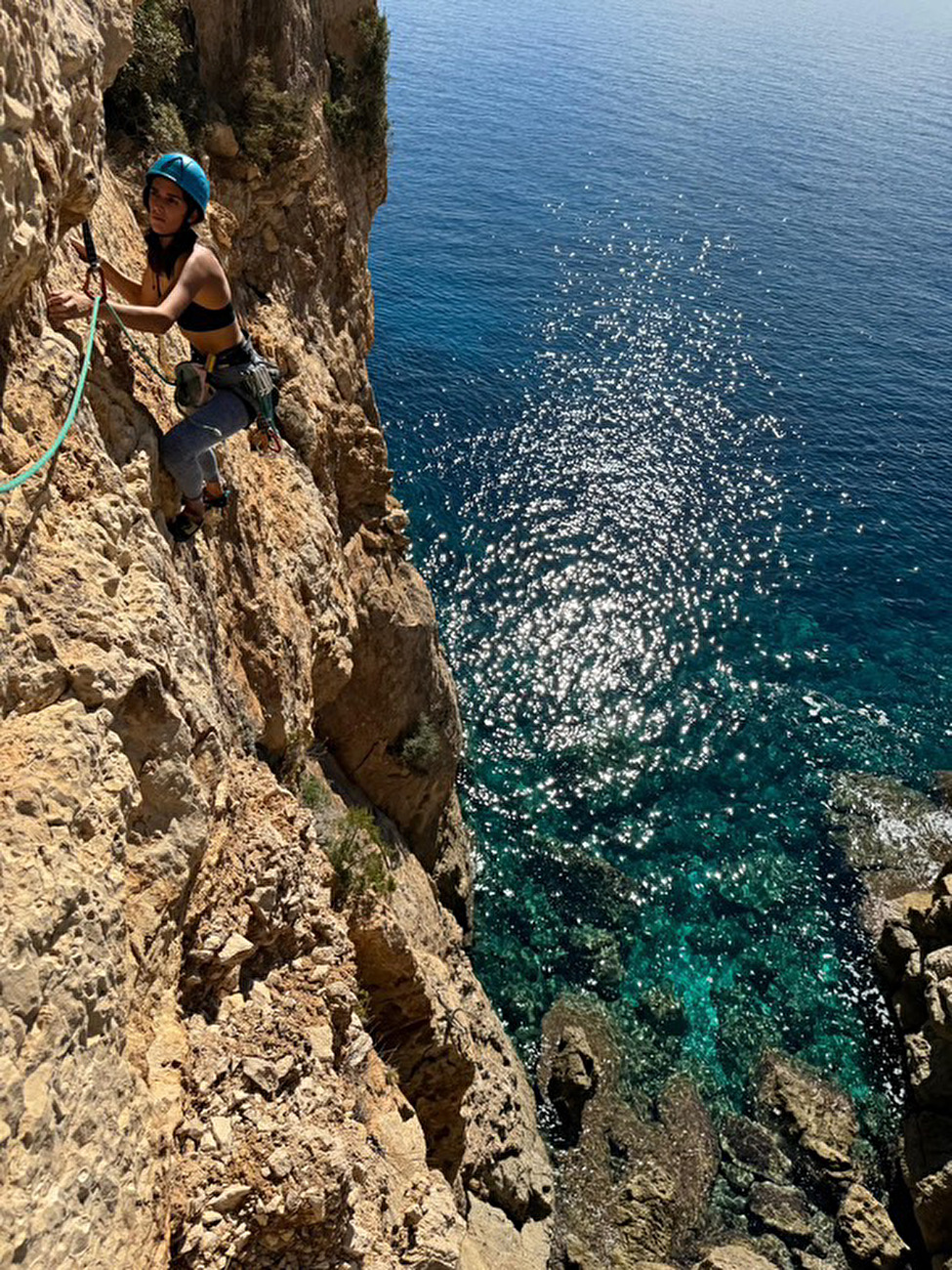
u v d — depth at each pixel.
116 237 10.01
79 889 5.39
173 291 6.96
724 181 109.69
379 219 83.50
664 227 92.44
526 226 87.56
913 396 65.75
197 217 7.05
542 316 70.00
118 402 7.70
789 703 38.34
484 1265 16.00
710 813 33.22
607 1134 23.36
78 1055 5.23
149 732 6.82
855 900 30.50
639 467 52.69
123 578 7.20
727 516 49.69
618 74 163.12
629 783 33.97
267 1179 6.93
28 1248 4.47
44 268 6.12
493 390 58.31
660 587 43.88
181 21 14.00
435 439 52.44
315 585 15.06
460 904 26.91
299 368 17.28
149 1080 6.40
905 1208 22.58
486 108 126.88
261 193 16.20
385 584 21.14
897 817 33.47
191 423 8.20
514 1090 22.16
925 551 49.19
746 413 60.31
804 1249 21.64
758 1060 25.73
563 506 48.28
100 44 6.84
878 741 36.91
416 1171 9.85
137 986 6.38
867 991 27.77
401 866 20.81
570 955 28.06
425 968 15.38
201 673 8.27
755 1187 22.70
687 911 29.80
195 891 7.75
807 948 28.94
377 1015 13.55
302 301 18.48
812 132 139.88
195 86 14.42
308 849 10.10
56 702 5.91
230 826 8.83
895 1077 25.55
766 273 84.25
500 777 33.62
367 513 21.31
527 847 31.28
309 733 14.01
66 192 6.48
